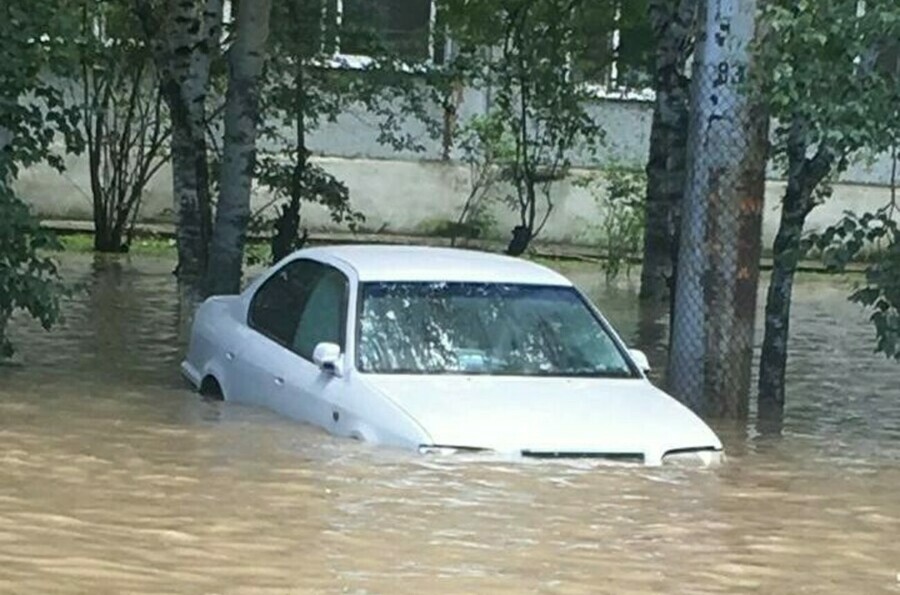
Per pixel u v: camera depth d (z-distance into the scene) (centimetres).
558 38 4181
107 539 1192
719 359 1970
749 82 1938
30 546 1163
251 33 2847
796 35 1878
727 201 1961
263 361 1772
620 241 4350
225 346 1872
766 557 1249
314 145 4866
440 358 1641
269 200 4203
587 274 4391
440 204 4909
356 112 4553
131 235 4350
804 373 2630
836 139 1903
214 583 1093
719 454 1562
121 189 4266
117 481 1381
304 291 1798
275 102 3844
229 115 2858
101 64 3800
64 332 2609
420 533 1252
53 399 1809
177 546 1184
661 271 3534
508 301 1727
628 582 1155
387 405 1538
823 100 1902
